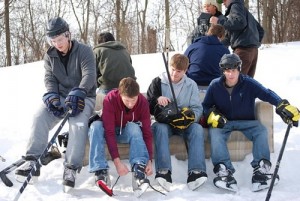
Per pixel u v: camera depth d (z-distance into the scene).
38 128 3.76
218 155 3.70
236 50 5.24
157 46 19.27
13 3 22.59
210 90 4.03
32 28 24.50
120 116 3.65
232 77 3.82
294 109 3.57
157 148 3.69
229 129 3.96
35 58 24.50
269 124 4.07
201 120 4.07
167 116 3.75
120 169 3.47
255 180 3.57
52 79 3.99
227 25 5.10
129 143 3.69
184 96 3.97
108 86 5.02
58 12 25.05
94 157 3.48
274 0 22.09
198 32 5.59
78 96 3.63
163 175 3.55
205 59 4.65
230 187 3.52
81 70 3.90
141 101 3.69
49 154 4.00
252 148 3.94
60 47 3.79
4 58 25.62
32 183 3.64
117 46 5.11
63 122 3.55
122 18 22.44
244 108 3.99
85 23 24.69
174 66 3.88
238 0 5.13
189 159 3.67
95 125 3.59
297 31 22.78
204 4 5.64
